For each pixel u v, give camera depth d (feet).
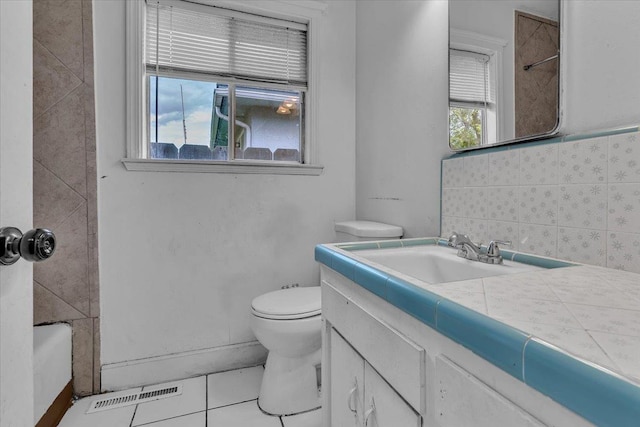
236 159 6.30
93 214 5.14
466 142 3.95
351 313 2.86
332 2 6.63
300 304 4.82
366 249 3.77
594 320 1.49
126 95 5.34
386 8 5.68
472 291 1.92
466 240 3.30
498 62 3.51
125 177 5.37
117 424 4.51
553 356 1.18
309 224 6.51
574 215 2.75
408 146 5.10
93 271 5.16
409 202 5.08
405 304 2.03
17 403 1.73
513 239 3.30
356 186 6.81
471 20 3.86
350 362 2.92
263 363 6.18
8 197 1.65
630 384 0.98
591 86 2.69
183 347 5.73
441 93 4.40
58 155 4.98
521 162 3.21
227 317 5.99
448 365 1.72
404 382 2.08
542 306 1.66
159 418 4.66
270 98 6.54
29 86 1.82
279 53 6.45
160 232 5.57
